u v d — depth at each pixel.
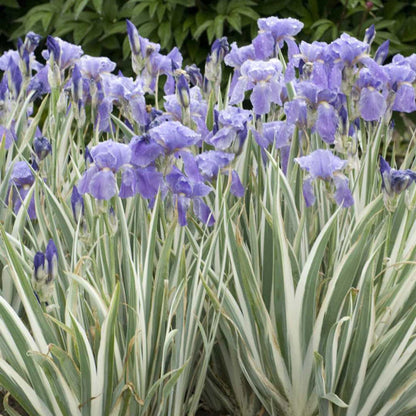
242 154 3.52
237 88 3.44
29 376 2.67
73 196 2.92
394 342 2.79
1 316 2.62
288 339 2.88
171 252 3.10
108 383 2.65
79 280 2.56
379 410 2.95
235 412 3.39
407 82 3.49
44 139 3.30
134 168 2.77
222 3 6.62
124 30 6.69
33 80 3.99
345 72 3.26
